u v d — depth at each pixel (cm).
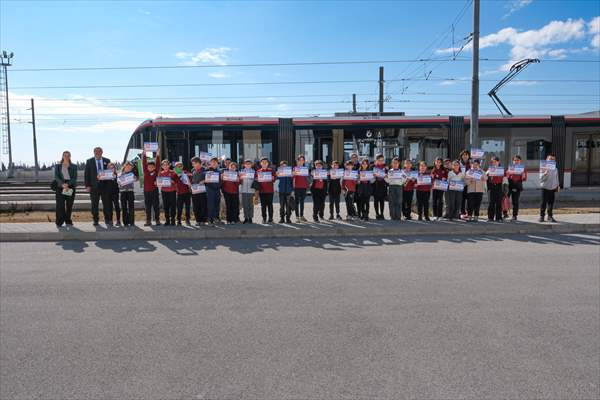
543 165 1241
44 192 2333
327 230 1127
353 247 958
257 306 551
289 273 721
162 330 471
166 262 813
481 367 383
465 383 355
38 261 827
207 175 1204
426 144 1872
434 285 643
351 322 493
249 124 1864
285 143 1867
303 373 374
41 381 363
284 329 473
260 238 1086
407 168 1300
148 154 1207
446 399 331
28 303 566
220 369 382
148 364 392
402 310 532
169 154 1853
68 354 414
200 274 717
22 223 1260
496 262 799
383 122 1877
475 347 424
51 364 393
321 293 605
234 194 1242
